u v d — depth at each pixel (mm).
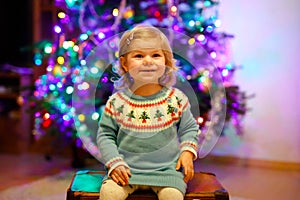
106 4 2121
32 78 2764
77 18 2143
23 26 3098
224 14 2453
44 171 2281
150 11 2072
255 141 2451
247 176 2205
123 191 1090
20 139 2977
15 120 3248
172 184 1092
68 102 1935
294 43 2318
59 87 1900
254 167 2412
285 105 2367
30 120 2850
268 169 2367
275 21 2350
